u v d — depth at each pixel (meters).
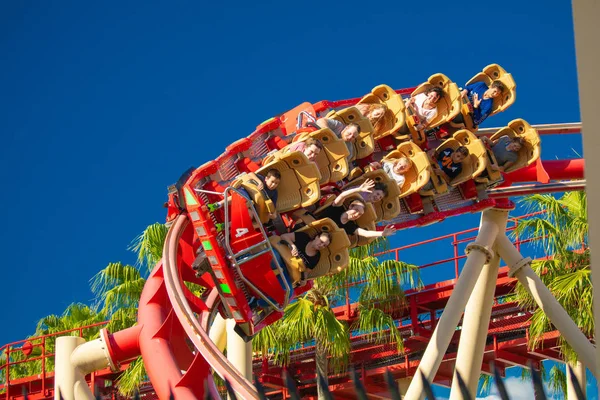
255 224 11.73
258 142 13.45
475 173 14.00
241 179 12.04
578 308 16.64
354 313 18.70
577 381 5.12
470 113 14.61
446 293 18.33
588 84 4.31
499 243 15.55
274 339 17.23
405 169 13.43
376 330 18.20
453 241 18.61
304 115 13.89
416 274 18.02
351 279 18.20
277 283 11.73
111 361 13.08
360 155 13.41
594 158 4.26
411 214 14.23
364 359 18.88
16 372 25.05
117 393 19.20
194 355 12.62
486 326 15.33
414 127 14.27
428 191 13.88
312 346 19.09
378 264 17.98
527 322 17.92
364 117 13.45
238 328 11.98
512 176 15.48
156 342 12.23
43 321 23.97
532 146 14.45
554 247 17.23
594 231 4.23
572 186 15.62
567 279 16.22
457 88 14.20
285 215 12.50
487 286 15.45
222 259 11.73
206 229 11.83
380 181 13.04
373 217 12.59
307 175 12.06
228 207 11.92
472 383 15.09
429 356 13.82
